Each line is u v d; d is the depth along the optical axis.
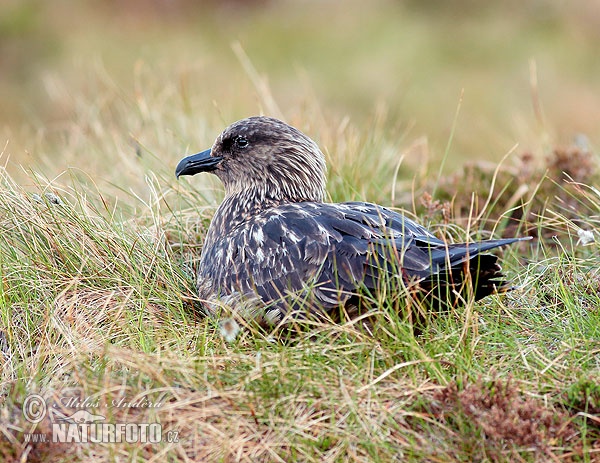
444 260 8.57
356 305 8.99
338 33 28.75
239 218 10.78
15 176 14.01
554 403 8.22
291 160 10.80
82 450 7.78
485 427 7.62
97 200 11.93
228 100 16.72
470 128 22.80
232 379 8.34
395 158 14.69
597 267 10.40
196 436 7.84
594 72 26.30
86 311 9.49
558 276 9.82
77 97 17.38
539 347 8.94
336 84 25.56
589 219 11.21
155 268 10.35
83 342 8.95
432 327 9.14
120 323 9.27
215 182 12.75
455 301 8.89
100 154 14.38
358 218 9.31
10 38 27.53
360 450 7.73
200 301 9.84
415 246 8.88
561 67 26.50
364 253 8.91
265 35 28.72
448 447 7.74
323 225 9.23
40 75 25.44
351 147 13.44
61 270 10.02
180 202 12.09
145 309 9.55
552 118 23.94
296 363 8.36
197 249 11.34
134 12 29.52
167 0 30.31
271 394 8.15
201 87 19.91
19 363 8.95
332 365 8.54
